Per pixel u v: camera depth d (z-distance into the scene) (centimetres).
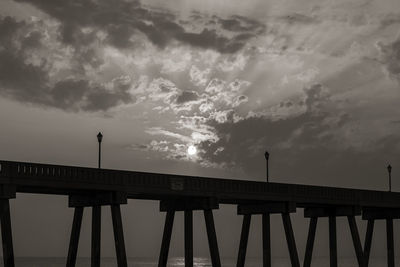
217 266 9925
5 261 7888
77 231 9388
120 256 8950
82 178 8681
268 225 11088
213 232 10000
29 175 8212
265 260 11025
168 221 10450
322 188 11425
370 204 12169
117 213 9012
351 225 12044
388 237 13425
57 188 8588
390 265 13388
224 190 10131
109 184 8919
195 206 10131
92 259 9100
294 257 10931
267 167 10894
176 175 9606
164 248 10425
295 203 11006
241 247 11300
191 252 10219
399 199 12681
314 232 12431
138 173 9225
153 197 10019
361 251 12044
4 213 7975
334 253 12138
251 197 10438
